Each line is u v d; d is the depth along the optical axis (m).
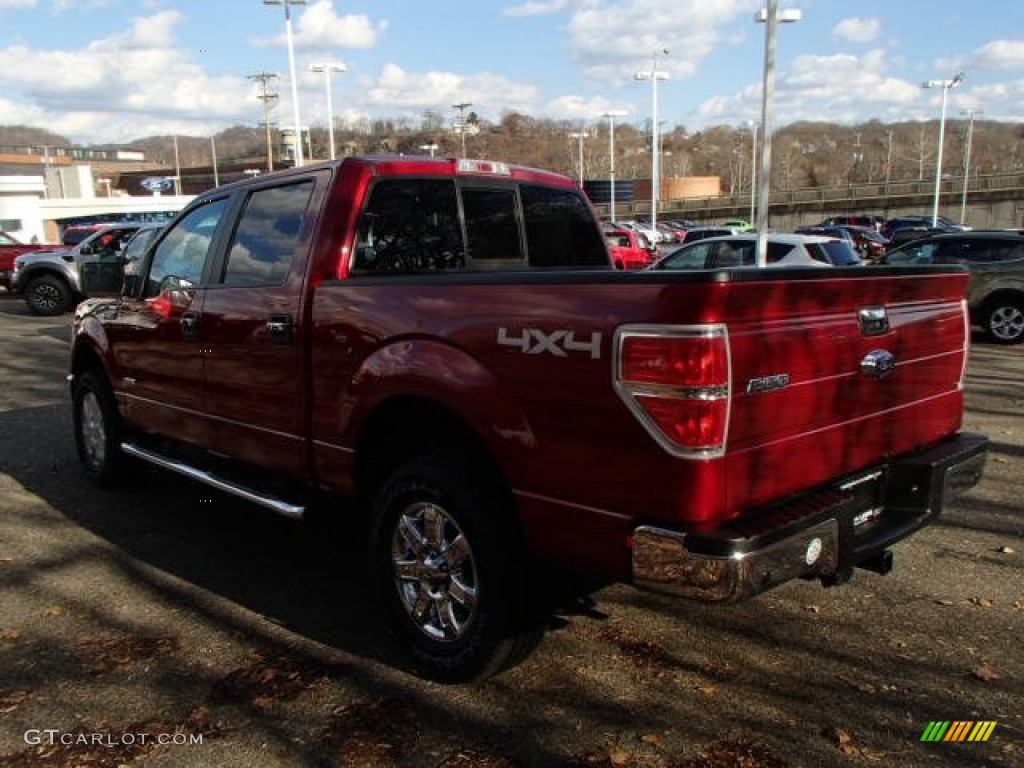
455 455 3.47
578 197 5.27
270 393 4.27
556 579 3.78
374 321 3.64
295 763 3.00
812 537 2.90
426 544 3.55
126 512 5.70
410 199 4.29
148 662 3.71
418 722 3.24
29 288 18.41
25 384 10.35
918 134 124.56
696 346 2.63
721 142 141.12
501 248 4.77
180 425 5.08
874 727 3.17
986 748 3.04
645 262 26.06
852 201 73.56
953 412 3.99
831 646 3.79
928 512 3.55
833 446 3.21
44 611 4.20
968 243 13.61
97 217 48.25
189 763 3.00
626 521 2.86
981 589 4.34
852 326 3.21
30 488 6.21
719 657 3.71
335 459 3.95
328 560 4.89
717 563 2.66
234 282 4.55
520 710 3.32
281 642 3.90
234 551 5.02
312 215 4.13
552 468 3.02
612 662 3.69
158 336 5.09
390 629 3.76
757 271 2.71
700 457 2.67
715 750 3.04
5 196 63.16
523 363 3.07
